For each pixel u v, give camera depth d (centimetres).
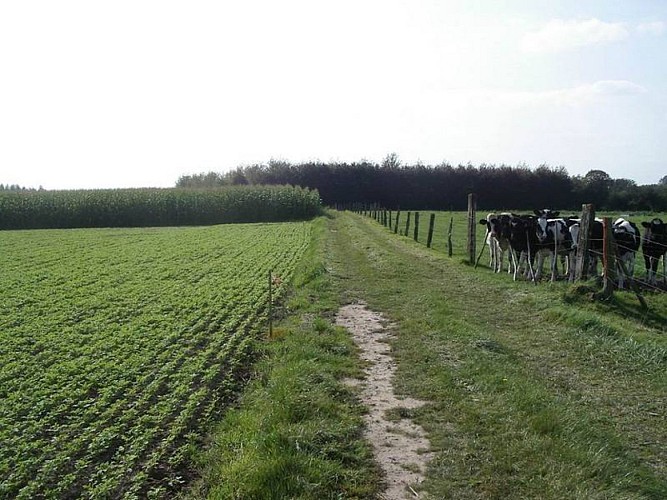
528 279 2050
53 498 712
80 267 2462
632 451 772
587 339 1250
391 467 743
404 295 1794
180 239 3772
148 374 1116
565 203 8781
